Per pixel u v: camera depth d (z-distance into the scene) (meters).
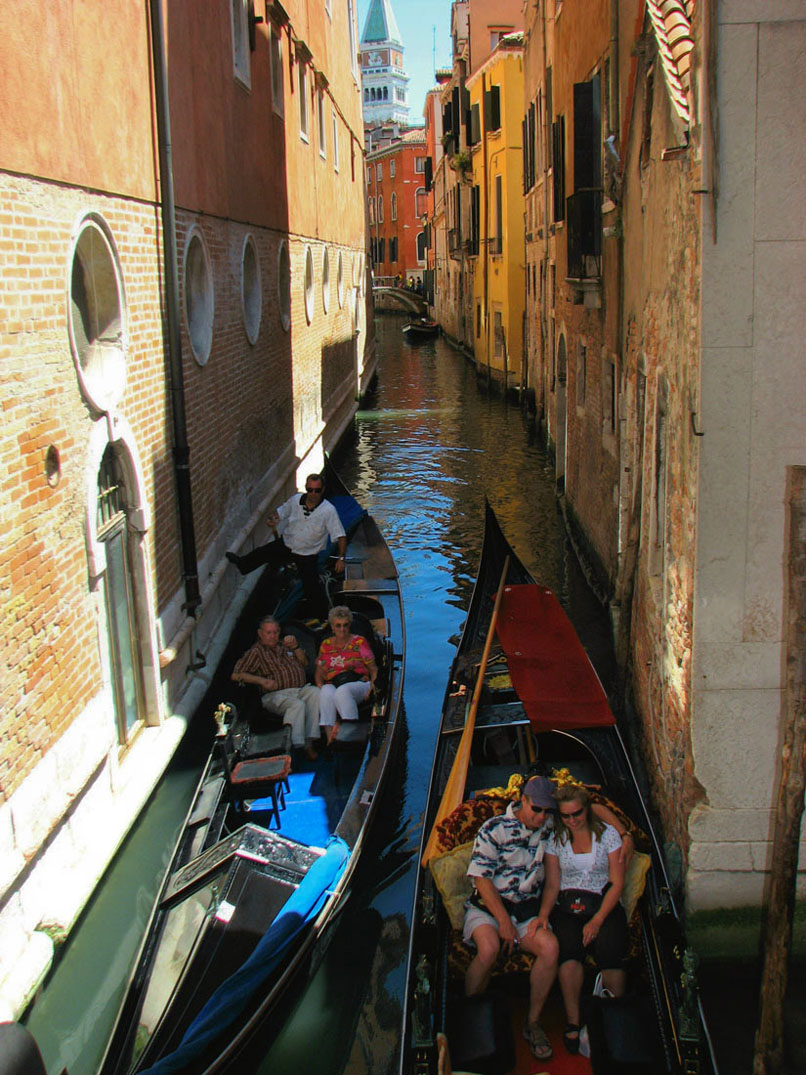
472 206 32.03
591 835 4.88
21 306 5.18
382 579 10.23
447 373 33.53
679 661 5.54
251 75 11.80
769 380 4.83
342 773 7.00
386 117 121.75
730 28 4.55
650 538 6.73
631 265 8.01
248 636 10.02
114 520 6.74
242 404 11.10
